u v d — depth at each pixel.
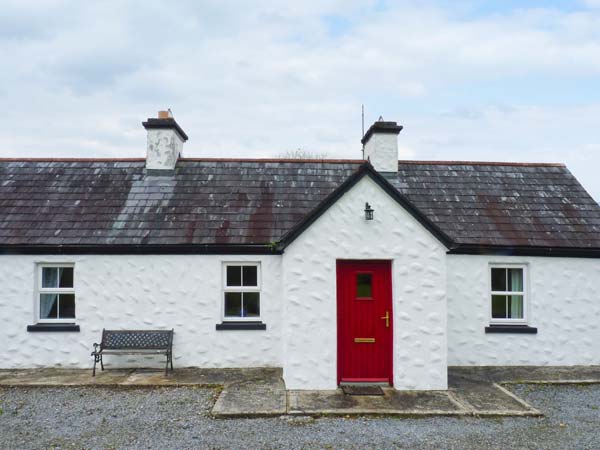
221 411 7.45
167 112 12.65
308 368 8.66
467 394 8.45
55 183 11.85
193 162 12.70
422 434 6.77
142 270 10.36
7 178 11.94
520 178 12.79
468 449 6.30
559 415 7.59
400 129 12.62
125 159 12.70
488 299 10.78
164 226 10.68
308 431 6.85
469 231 10.95
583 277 10.88
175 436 6.66
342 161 12.99
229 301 10.63
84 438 6.60
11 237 10.31
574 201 12.08
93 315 10.27
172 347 10.21
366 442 6.49
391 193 8.85
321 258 8.79
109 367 10.16
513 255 10.81
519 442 6.53
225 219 10.91
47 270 10.57
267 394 8.34
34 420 7.25
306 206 11.38
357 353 8.95
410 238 8.88
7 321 10.23
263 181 12.12
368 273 9.02
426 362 8.75
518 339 10.72
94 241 10.28
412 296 8.83
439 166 13.08
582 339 10.78
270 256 10.44
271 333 10.35
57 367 10.20
